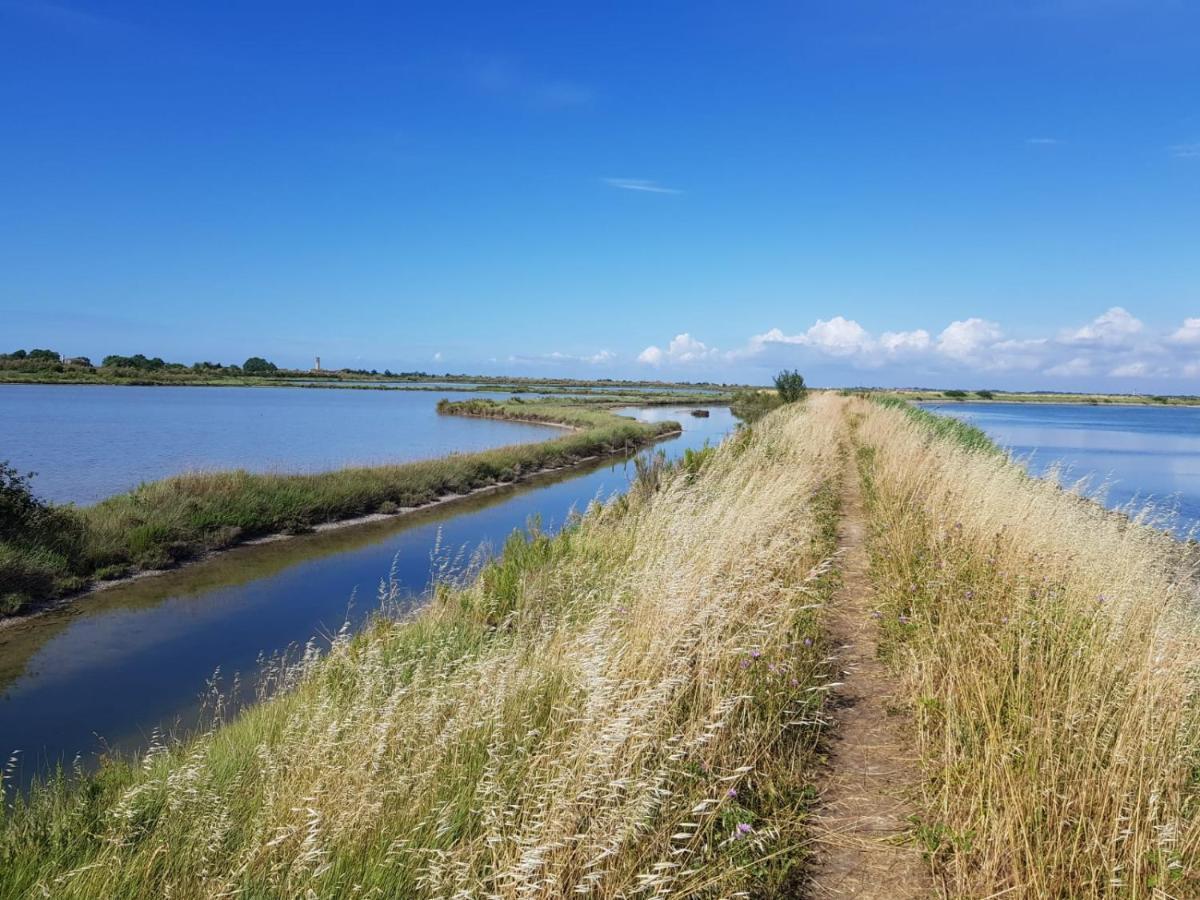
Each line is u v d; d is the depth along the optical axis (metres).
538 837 3.31
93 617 12.58
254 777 5.14
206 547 17.27
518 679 5.06
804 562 8.55
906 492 13.19
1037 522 8.17
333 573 15.50
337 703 5.95
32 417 59.38
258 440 46.78
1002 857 3.42
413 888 3.42
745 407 53.78
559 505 24.44
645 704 4.03
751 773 4.29
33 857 4.32
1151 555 6.85
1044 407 135.75
